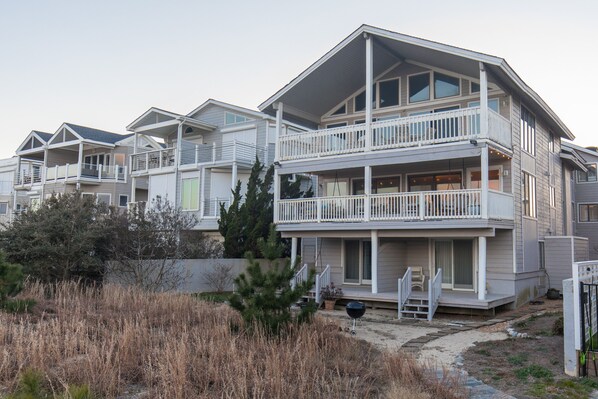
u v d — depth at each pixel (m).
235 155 25.95
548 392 7.23
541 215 21.22
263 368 7.59
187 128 29.66
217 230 25.94
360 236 17.97
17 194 42.50
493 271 17.67
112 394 6.31
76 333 8.37
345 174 20.95
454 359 9.48
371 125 17.75
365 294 16.97
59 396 5.23
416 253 19.02
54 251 15.56
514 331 12.33
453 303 15.40
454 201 15.88
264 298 9.80
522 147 19.02
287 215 19.48
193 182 27.28
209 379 6.99
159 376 6.83
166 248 18.64
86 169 34.84
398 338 11.80
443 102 19.05
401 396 6.26
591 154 32.44
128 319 10.56
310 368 7.56
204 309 12.52
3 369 6.64
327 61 18.75
